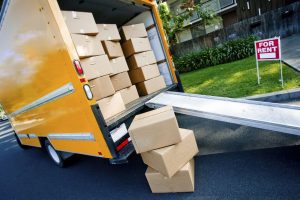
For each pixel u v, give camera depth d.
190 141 2.54
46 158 5.48
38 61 2.74
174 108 3.15
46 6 2.28
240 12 14.97
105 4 3.53
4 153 7.43
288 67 5.67
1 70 3.73
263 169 2.46
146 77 3.87
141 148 2.38
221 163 2.79
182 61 10.80
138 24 4.04
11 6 2.72
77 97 2.48
